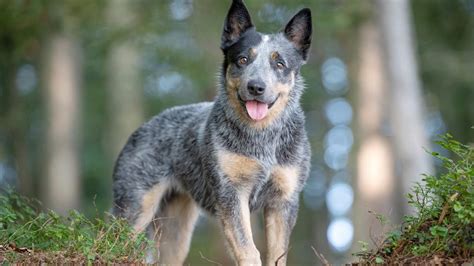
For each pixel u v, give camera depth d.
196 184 8.95
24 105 27.23
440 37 22.80
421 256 6.39
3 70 24.03
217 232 18.09
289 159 8.24
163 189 9.41
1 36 16.70
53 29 17.28
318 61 26.17
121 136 21.91
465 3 22.48
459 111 23.19
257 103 7.93
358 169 20.83
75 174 22.88
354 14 17.19
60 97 22.66
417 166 16.23
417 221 6.77
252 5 16.27
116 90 22.03
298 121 8.36
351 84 22.88
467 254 6.25
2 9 15.41
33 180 28.34
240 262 7.96
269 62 8.07
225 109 8.21
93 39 20.50
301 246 31.22
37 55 24.50
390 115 17.12
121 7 17.73
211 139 8.26
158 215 9.62
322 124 30.20
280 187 8.25
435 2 21.72
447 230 6.31
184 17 19.09
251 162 8.09
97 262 6.72
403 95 16.55
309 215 32.03
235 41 8.50
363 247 7.03
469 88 22.77
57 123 22.66
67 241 7.09
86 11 16.88
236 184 8.15
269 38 8.29
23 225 7.49
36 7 15.53
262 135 8.10
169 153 9.30
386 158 20.45
